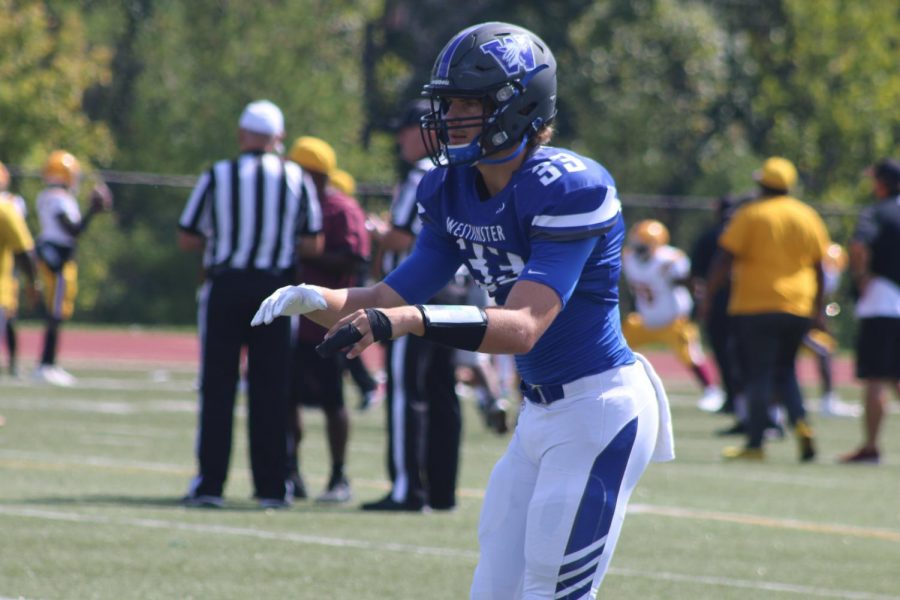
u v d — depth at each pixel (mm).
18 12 100812
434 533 24781
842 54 113188
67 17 106062
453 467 27312
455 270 14391
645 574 21938
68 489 28344
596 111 120688
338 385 28422
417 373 26875
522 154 13289
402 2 142250
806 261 38625
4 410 43812
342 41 129125
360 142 132375
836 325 94812
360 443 40125
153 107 114500
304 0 120125
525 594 13461
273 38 118312
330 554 22547
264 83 115250
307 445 39219
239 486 30109
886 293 38656
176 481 30219
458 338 12039
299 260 28703
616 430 13477
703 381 54406
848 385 71562
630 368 13750
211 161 112750
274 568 21328
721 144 121125
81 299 102250
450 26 140750
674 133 119312
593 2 132375
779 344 38969
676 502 30297
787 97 114688
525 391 13883
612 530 13430
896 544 25750
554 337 13414
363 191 67625
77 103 104062
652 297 54000
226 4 118562
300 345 28234
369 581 20609
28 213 92438
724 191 114562
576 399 13484
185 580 20281
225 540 23406
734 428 45969
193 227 26875
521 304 12508
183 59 115250
